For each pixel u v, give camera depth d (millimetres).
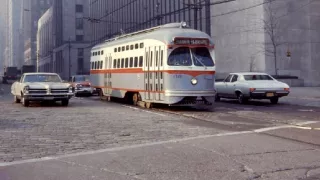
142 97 18172
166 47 16188
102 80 23594
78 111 16688
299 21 40969
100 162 7512
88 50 88438
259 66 39562
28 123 12820
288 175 6527
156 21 51438
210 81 16594
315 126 12047
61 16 95188
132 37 19688
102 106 19359
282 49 40188
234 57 42312
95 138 10086
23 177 6492
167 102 16141
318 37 41906
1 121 13297
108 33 68062
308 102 21531
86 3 95375
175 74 16078
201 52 16703
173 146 8984
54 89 18812
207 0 42188
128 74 19672
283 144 9156
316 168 6973
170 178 6379
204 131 11172
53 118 14141
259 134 10641
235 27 42094
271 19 38812
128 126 12156
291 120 13562
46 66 117562
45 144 9328
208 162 7418
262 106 19391
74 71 88000
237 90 20953
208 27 44250
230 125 12445
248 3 40531
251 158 7719
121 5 63000
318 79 41750
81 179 6359
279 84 20188
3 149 8742
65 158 7883
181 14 46500
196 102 16438
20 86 19594
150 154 8164
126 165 7250
